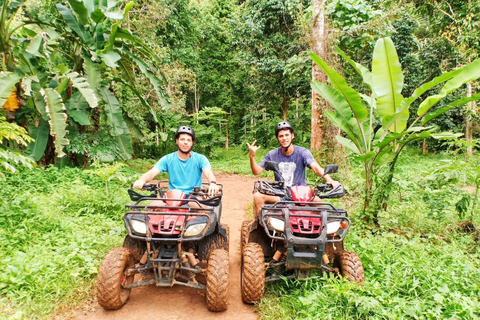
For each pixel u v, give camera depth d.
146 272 3.39
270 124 19.28
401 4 13.08
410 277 3.53
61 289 3.27
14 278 3.23
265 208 3.44
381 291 3.12
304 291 3.31
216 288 3.02
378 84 4.88
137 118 13.01
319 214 3.49
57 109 6.72
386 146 4.91
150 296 3.46
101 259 3.99
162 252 3.09
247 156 18.17
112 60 7.92
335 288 2.95
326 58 9.61
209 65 21.67
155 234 3.12
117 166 6.21
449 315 2.82
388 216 5.31
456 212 5.78
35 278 3.34
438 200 5.42
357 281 3.18
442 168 5.21
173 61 16.30
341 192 3.66
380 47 4.79
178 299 3.42
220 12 23.45
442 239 4.97
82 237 4.36
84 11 7.70
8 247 3.88
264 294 3.42
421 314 2.85
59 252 3.89
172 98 14.30
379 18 10.16
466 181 5.40
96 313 3.10
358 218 5.39
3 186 5.77
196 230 3.16
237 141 23.19
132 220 3.24
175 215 3.14
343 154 9.56
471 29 13.09
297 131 17.59
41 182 6.61
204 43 21.69
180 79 15.28
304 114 17.83
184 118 19.00
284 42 15.37
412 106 18.00
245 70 18.81
